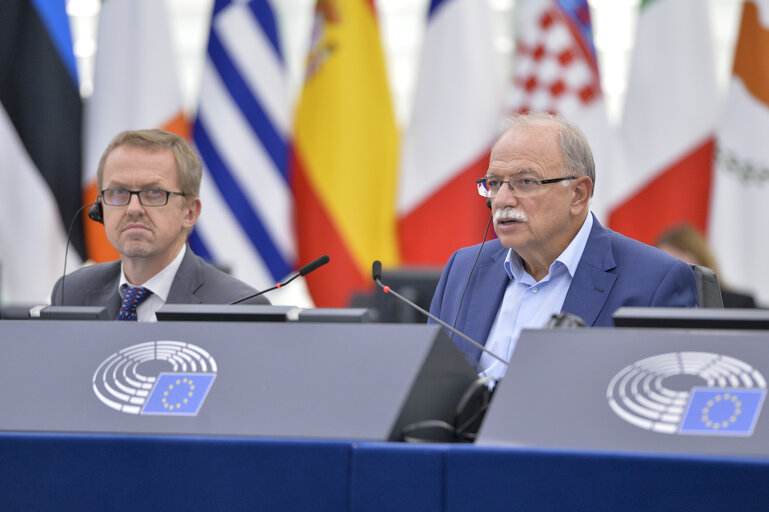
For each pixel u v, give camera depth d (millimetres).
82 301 6605
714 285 6070
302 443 3447
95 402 3828
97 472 3570
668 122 13414
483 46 13672
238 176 13664
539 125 5883
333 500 3391
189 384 3816
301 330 3945
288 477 3438
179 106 13789
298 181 13961
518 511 3234
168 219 6270
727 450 3195
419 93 13719
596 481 3178
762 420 3238
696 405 3344
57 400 3859
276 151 13703
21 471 3617
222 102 13773
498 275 6270
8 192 13234
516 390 3574
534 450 3256
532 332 3756
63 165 13406
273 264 13578
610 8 15711
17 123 13289
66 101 13484
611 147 13672
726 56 15266
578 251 5949
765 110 13086
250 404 3711
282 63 13977
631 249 5926
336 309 4129
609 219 13500
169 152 6332
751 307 11000
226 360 3881
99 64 13695
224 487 3480
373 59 13930
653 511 3119
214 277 6477
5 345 4105
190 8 16594
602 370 3541
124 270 6520
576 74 13469
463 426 3988
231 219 13609
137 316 6359
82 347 4051
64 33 13578
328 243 13789
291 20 16141
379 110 13922
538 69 13531
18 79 13320
